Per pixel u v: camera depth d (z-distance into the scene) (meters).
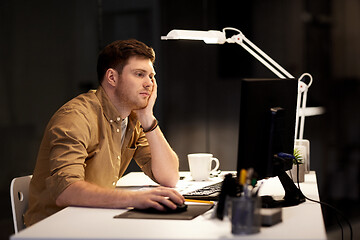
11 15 3.95
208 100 4.57
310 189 2.32
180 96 4.49
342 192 4.90
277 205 1.94
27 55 4.02
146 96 2.40
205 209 1.92
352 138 4.84
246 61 4.53
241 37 2.64
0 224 3.94
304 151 2.53
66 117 2.20
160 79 4.42
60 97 4.16
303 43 4.62
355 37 4.84
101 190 1.98
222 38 2.61
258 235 1.54
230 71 4.55
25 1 4.01
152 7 4.38
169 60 4.43
